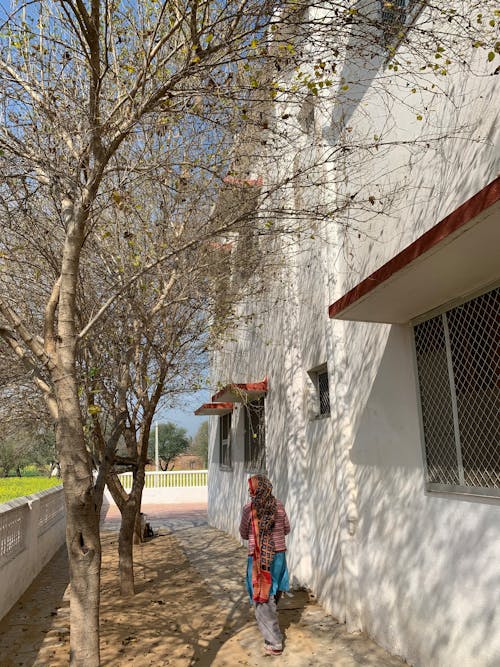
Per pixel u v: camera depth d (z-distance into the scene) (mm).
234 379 12969
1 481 21328
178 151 6469
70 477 3869
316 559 7461
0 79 4879
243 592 7926
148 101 4676
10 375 7430
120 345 6750
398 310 4934
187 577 9031
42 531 10094
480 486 4066
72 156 5230
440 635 4465
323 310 7477
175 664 5211
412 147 5266
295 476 8148
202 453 49000
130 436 9219
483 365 4113
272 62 5199
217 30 5008
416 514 4934
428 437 4867
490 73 4164
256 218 5375
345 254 6832
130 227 6961
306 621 6418
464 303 4395
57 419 4145
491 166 4086
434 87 4918
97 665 3719
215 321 8078
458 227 3207
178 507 22891
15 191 5266
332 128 6664
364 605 5855
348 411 6492
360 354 6262
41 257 6531
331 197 6863
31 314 7000
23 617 6957
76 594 3764
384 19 5508
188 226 6910
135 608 7176
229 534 13242
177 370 8336
